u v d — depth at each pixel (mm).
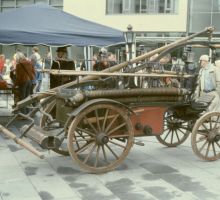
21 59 11406
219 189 5840
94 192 5629
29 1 30656
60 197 5410
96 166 6457
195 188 5867
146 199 5391
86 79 7281
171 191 5719
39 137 6203
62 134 6309
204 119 7207
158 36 28578
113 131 6512
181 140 8406
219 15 27531
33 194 5477
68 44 9680
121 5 29047
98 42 9992
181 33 28172
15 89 11477
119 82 7246
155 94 6801
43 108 7219
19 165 6875
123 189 5773
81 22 10422
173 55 13984
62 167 6793
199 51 22953
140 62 8055
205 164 7160
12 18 9914
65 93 6465
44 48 21344
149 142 8836
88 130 6465
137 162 7219
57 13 10500
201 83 9531
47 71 6770
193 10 27906
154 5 28578
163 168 6867
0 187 5754
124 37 10406
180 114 7684
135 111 6680
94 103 6211
